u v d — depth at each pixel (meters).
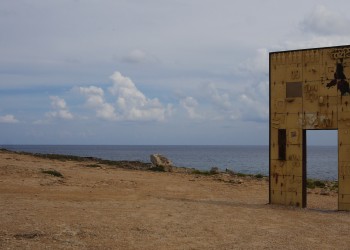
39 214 12.98
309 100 16.92
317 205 18.11
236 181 28.08
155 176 29.34
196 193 21.59
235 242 10.59
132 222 12.49
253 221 13.51
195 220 13.29
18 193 17.73
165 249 9.73
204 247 10.02
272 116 17.70
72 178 24.16
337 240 11.09
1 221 11.71
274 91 17.67
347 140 16.17
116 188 21.59
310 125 16.89
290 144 17.30
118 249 9.54
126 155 132.00
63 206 14.84
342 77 16.30
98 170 31.44
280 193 17.52
